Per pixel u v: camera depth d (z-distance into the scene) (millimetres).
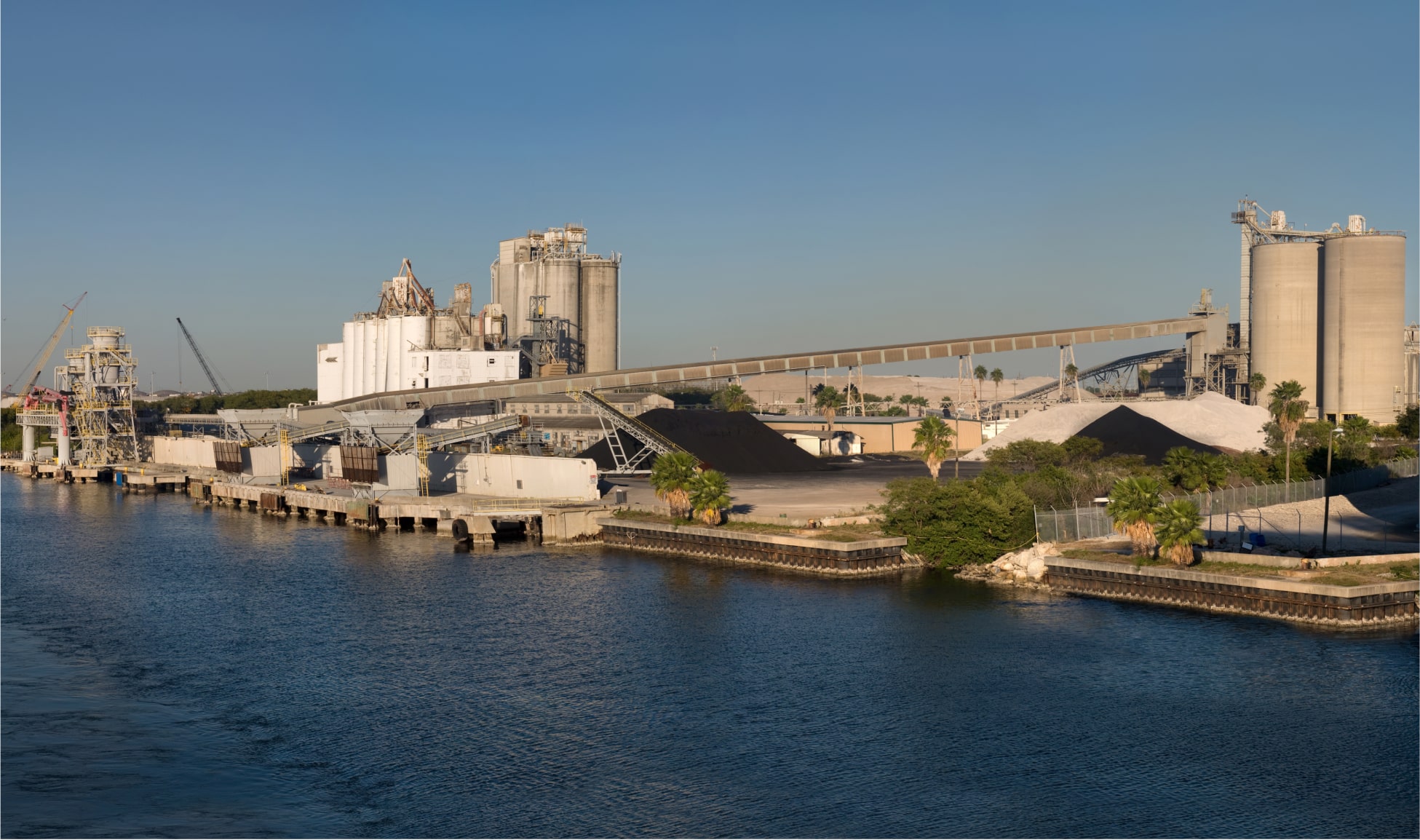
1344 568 102188
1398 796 63656
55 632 100312
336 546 148125
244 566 132375
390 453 187625
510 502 158125
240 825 60625
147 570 130750
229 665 89438
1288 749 69688
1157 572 104812
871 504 144125
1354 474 163250
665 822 60844
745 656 89438
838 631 96250
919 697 79312
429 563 132500
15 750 70875
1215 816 61406
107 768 68125
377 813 62125
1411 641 90750
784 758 69188
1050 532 122125
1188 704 77250
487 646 93438
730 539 130000
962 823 60656
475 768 68000
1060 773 66812
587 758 69375
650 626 98875
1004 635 94250
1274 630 93938
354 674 86438
